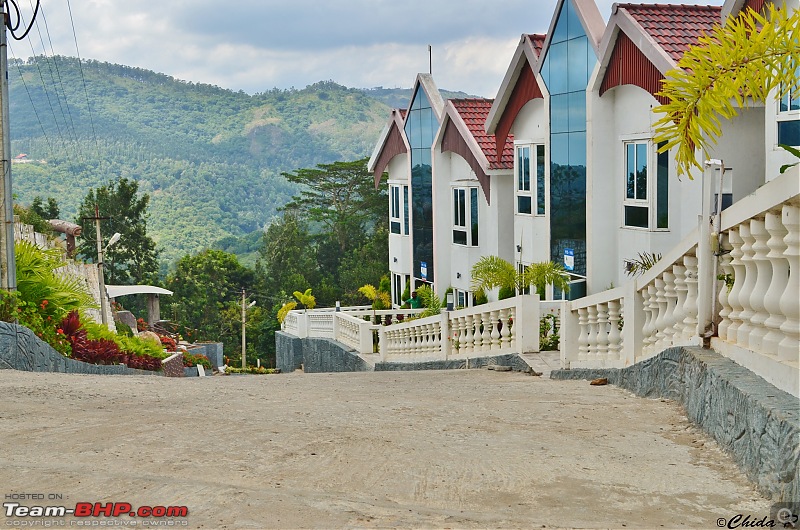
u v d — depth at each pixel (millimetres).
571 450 7594
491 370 17234
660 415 9258
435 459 7195
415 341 24516
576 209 23844
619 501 6035
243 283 83688
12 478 6281
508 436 8289
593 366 13289
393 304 41219
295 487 6219
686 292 9984
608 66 22047
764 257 7285
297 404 10711
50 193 142625
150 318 53250
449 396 11711
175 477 6391
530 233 27234
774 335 7262
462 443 7898
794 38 7363
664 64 19031
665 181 20812
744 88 7789
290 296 83438
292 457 7180
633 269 20828
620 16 20719
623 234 22359
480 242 32531
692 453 7430
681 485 6434
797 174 6160
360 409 10219
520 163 28125
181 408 10117
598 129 22734
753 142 18547
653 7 20844
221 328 77625
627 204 22109
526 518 5598
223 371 45719
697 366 8508
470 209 32719
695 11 20953
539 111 26672
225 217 190250
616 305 12664
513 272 23859
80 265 32125
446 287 35594
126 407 10133
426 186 36719
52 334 18344
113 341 22219
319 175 97625
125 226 76750
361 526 5273
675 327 10008
